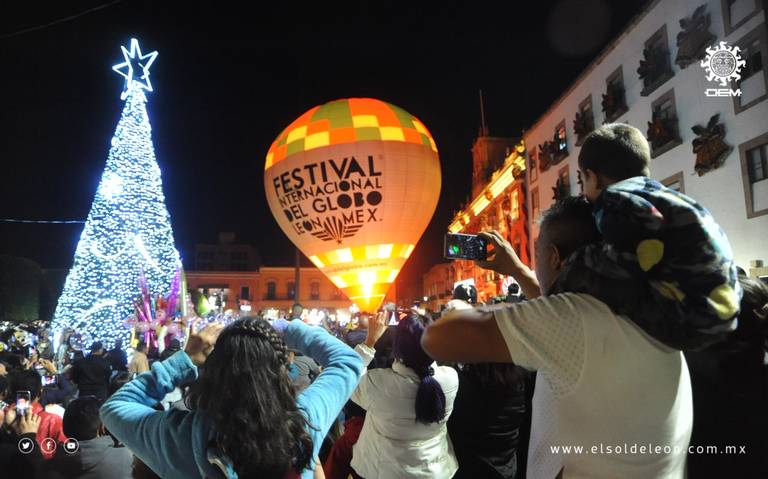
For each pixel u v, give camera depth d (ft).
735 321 4.80
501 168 115.55
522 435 9.82
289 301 219.61
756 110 48.55
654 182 5.35
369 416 11.68
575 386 5.01
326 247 48.01
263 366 5.96
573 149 82.89
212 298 82.07
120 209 66.44
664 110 61.72
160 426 6.02
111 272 65.10
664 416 4.99
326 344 7.50
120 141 67.05
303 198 47.62
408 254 49.88
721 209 52.49
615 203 5.09
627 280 4.91
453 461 11.46
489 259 7.94
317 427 6.27
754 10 48.91
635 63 66.80
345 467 13.85
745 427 7.24
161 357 27.73
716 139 52.16
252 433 5.57
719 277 4.73
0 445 11.82
